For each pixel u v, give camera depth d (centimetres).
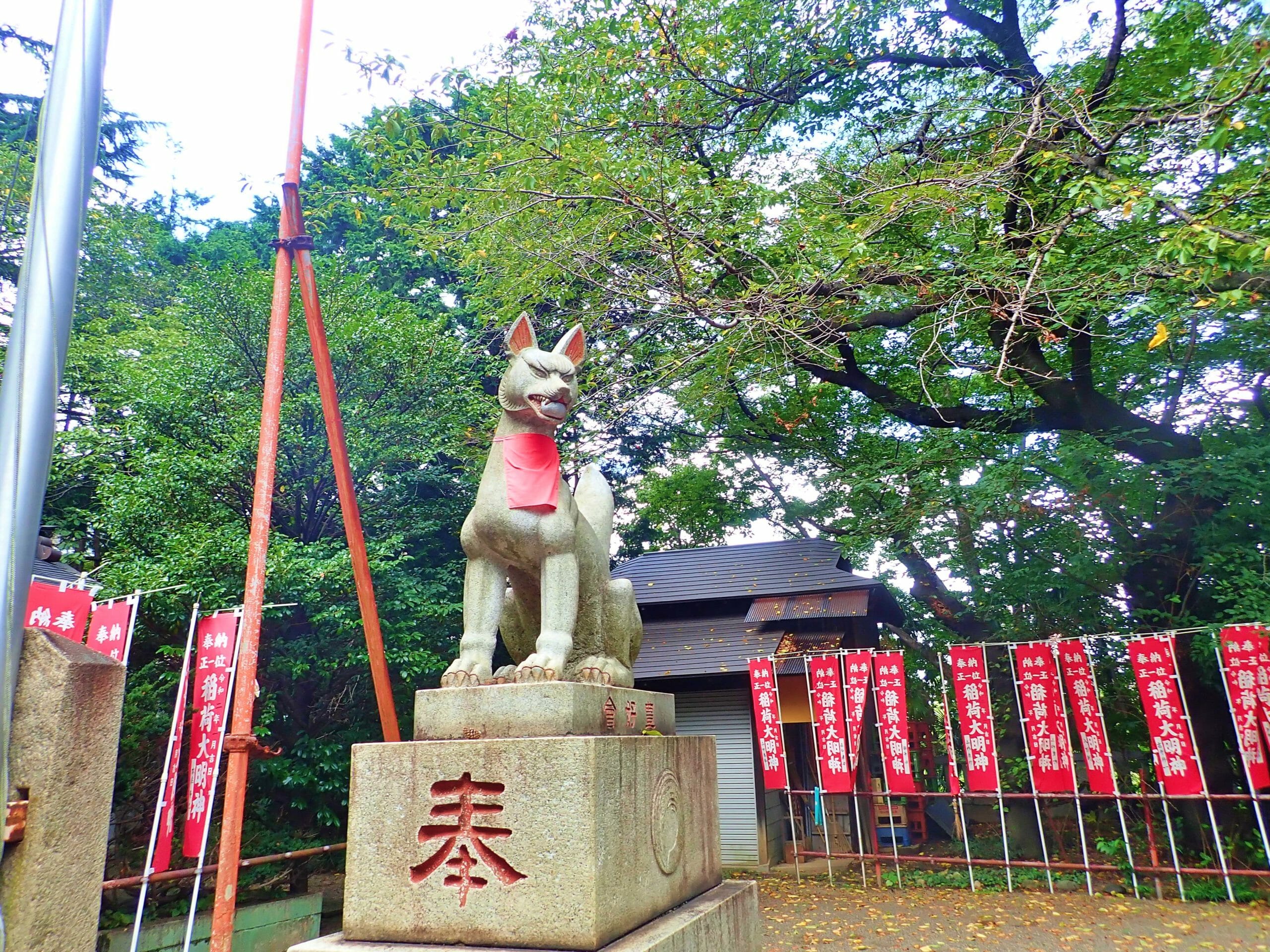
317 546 845
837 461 1304
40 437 221
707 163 996
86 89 242
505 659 1073
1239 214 647
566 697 309
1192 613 958
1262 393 898
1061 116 691
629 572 1464
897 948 729
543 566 360
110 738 252
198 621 744
